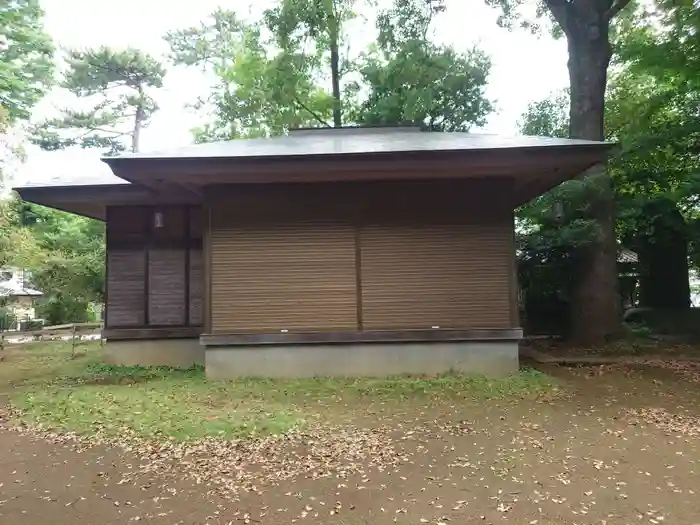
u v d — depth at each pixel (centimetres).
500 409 695
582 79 1307
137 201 1092
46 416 681
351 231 909
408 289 900
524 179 934
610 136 1647
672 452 539
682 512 412
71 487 468
